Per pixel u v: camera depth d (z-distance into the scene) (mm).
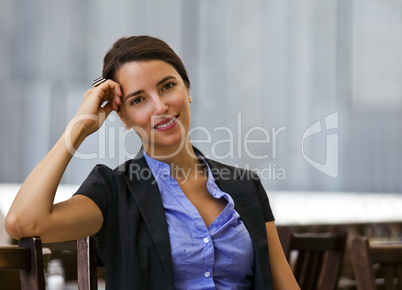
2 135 6062
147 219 1840
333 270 3553
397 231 7043
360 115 9312
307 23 8758
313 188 8617
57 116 6410
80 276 1896
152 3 7289
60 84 6461
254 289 1944
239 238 1915
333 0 9016
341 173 9000
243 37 8141
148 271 1800
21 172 6164
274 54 8430
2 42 6117
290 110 8500
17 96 6180
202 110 7746
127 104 1958
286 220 7992
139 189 1897
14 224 1705
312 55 8789
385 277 2637
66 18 6516
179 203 1910
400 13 9750
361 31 9352
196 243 1845
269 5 8375
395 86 9719
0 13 6113
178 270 1819
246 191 2037
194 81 7723
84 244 1888
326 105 8914
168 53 1968
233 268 1888
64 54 6504
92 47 6699
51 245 4105
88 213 1819
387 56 9648
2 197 5828
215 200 1991
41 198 1730
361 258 2572
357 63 9297
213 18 7887
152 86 1926
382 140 9555
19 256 1629
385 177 9562
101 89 1929
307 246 3387
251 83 8172
